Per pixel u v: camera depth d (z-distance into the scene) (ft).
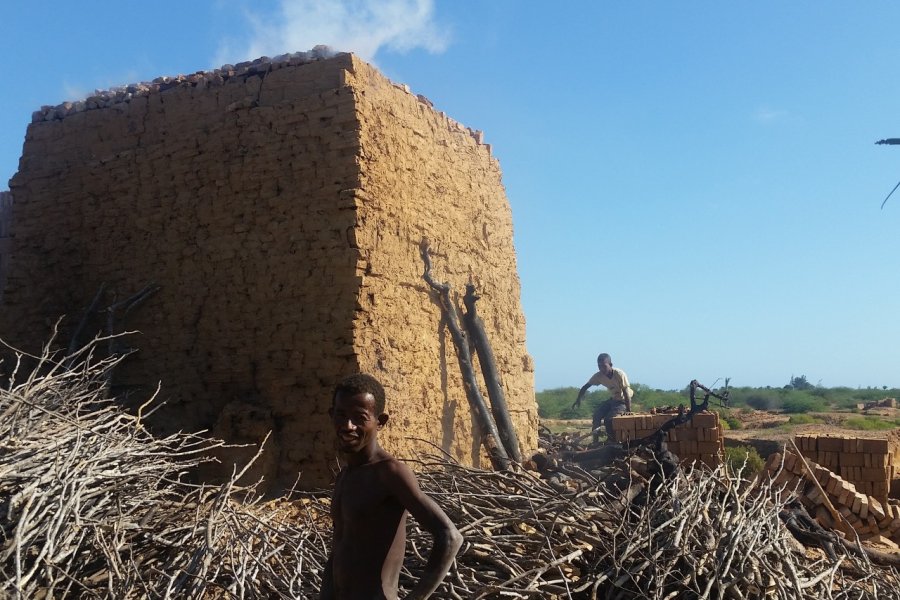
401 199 33.27
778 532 21.72
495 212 42.47
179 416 32.14
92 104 36.73
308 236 30.83
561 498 21.90
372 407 12.41
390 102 33.68
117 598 15.71
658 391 146.51
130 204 34.81
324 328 30.07
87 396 25.38
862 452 37.47
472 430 36.76
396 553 12.13
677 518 20.13
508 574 18.31
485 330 38.93
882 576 23.71
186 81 34.78
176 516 19.70
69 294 35.53
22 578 14.97
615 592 18.58
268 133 32.19
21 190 37.35
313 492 26.22
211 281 32.50
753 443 60.70
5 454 17.69
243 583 16.78
